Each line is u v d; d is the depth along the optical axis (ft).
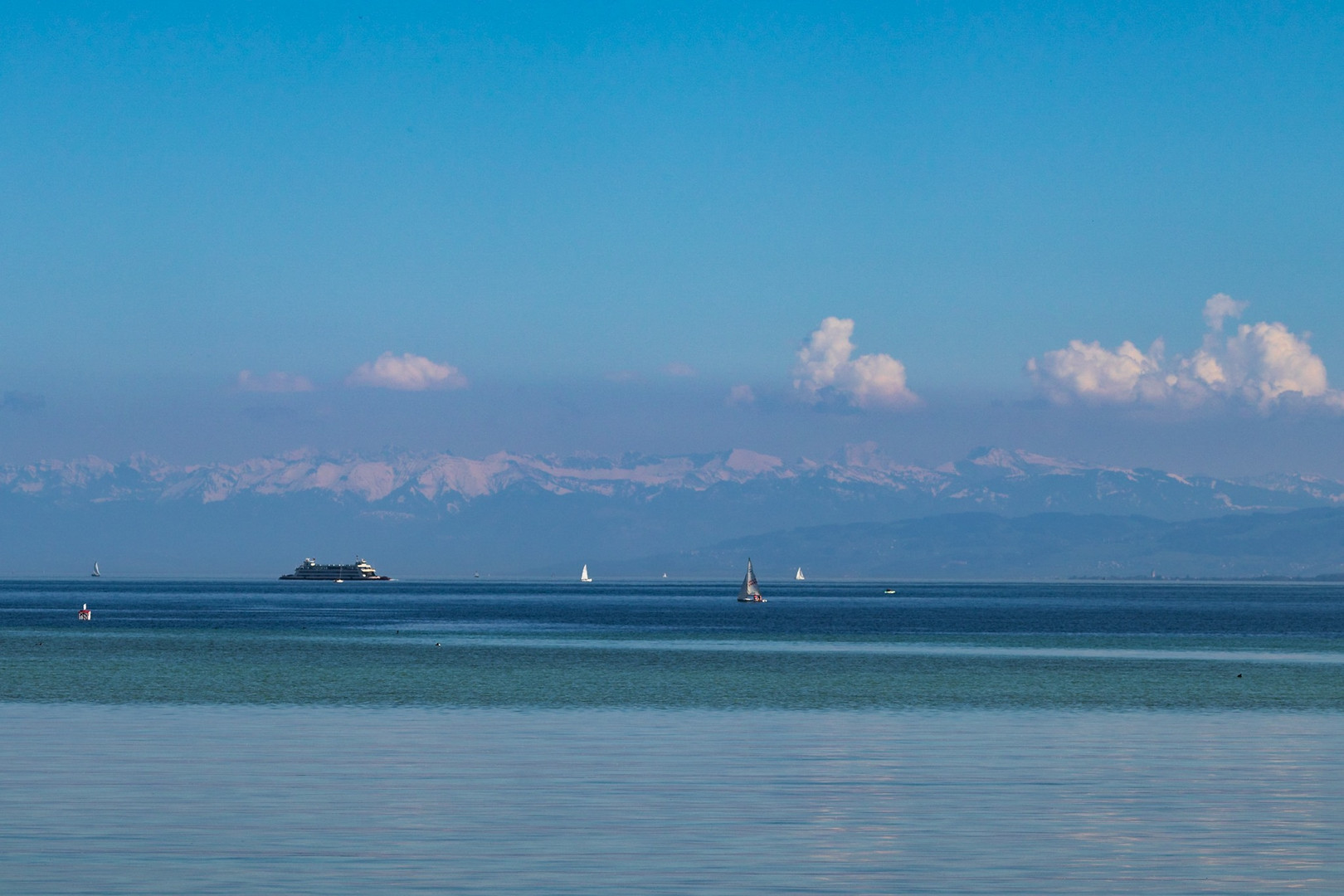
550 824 369.91
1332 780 450.71
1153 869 319.06
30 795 409.90
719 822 374.02
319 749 518.37
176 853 331.77
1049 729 599.57
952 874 313.53
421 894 292.40
